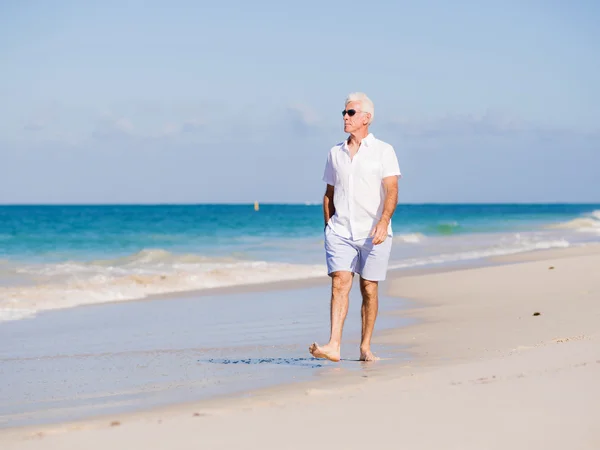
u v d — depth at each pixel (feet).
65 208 404.36
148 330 28.27
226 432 9.63
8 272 56.85
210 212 304.09
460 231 134.62
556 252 73.87
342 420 9.95
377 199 17.04
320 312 33.76
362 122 16.90
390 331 25.66
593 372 12.25
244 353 21.15
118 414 12.53
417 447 8.46
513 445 8.35
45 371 18.89
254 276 54.19
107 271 58.49
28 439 10.08
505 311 29.45
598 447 8.16
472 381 12.51
